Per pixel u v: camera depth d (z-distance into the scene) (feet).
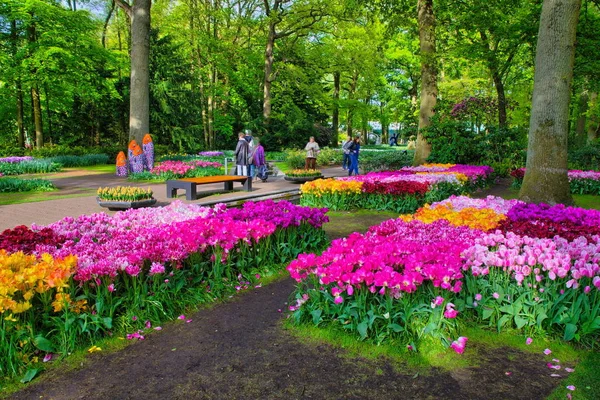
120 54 92.12
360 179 33.47
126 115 85.35
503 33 51.67
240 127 107.45
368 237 14.85
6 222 24.08
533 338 10.69
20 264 10.80
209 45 89.81
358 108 115.65
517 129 52.29
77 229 16.43
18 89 77.10
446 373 9.32
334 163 78.02
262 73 105.70
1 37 76.23
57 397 8.66
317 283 11.96
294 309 12.30
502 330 11.11
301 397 8.54
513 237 13.42
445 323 10.62
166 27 90.38
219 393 8.72
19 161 61.93
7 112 90.33
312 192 31.01
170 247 13.29
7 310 9.57
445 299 10.58
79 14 73.67
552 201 26.73
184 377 9.33
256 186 42.80
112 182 46.24
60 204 30.83
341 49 99.50
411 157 61.62
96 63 84.28
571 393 8.50
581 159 56.54
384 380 9.08
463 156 50.96
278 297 14.06
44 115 99.09
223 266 14.74
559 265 10.71
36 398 8.63
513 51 57.26
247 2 99.71
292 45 100.99
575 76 52.95
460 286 10.75
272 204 20.61
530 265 10.94
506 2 51.98
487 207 21.76
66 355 10.19
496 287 11.25
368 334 10.73
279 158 84.33
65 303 10.29
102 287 11.36
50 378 9.36
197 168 52.90
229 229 15.16
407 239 14.16
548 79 26.40
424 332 10.41
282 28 102.42
